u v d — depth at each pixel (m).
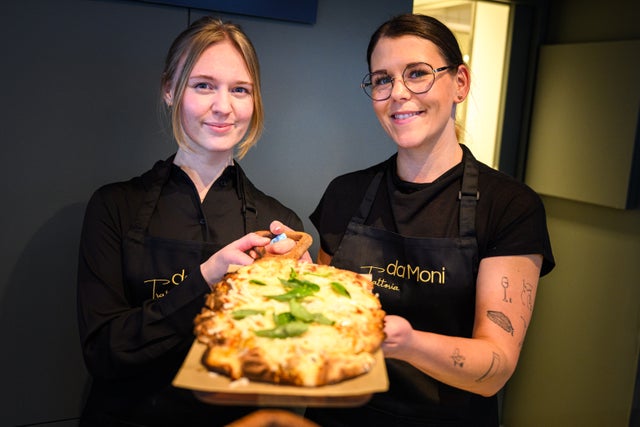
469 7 2.88
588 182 2.72
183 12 2.07
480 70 2.96
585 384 2.80
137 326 1.44
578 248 2.85
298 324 1.12
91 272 1.55
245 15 2.16
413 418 1.55
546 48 2.92
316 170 2.36
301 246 1.46
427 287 1.54
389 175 1.66
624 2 2.59
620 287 2.64
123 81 2.02
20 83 1.90
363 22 2.34
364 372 1.04
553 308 2.99
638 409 2.57
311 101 2.31
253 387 0.99
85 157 2.01
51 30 1.91
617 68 2.57
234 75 1.54
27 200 1.96
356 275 1.39
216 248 1.60
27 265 1.99
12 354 2.01
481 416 1.58
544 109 2.94
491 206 1.51
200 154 1.63
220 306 1.21
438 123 1.52
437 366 1.28
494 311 1.41
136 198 1.62
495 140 3.06
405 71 1.49
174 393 1.54
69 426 2.12
